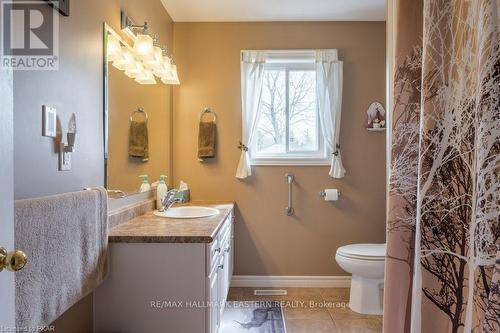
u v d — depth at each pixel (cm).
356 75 304
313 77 311
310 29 304
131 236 155
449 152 92
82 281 127
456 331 90
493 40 74
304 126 313
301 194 305
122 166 193
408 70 107
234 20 303
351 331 227
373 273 246
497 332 71
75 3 139
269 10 284
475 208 79
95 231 138
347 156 304
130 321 157
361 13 290
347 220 305
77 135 141
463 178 89
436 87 94
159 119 264
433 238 94
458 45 91
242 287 304
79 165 143
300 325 235
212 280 167
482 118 76
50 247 107
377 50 303
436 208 93
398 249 108
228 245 245
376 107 301
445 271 92
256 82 299
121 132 191
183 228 173
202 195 306
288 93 312
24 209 96
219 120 306
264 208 306
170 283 156
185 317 156
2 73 71
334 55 298
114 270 157
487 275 76
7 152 73
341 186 305
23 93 109
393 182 110
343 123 304
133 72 207
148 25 238
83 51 147
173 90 304
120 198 189
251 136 300
